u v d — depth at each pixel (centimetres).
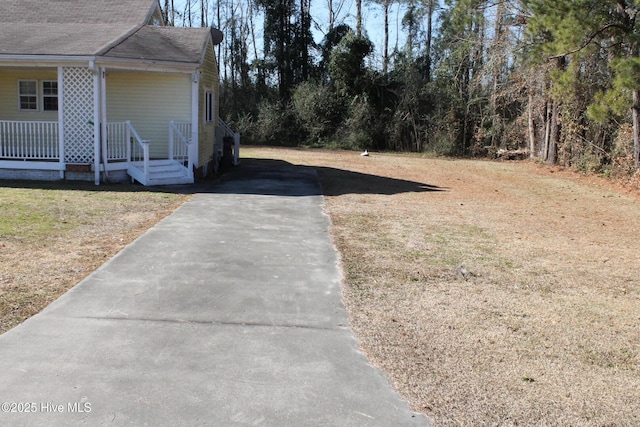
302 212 1007
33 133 1330
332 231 852
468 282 613
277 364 391
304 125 3294
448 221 991
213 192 1209
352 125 3181
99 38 1359
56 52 1205
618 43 1502
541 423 328
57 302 495
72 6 1677
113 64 1244
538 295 578
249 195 1188
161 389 350
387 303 530
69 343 412
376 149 3225
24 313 467
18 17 1579
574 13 1438
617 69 1409
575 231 955
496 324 486
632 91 1552
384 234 848
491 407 344
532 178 1888
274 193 1239
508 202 1290
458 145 2989
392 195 1310
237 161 1925
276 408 333
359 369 389
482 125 2894
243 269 623
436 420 327
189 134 1520
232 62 3972
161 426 309
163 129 1548
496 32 2464
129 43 1347
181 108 1542
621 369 405
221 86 3747
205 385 357
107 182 1273
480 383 375
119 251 676
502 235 886
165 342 421
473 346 436
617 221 1079
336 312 500
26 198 1027
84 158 1287
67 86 1262
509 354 423
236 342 427
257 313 491
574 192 1532
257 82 3697
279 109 3369
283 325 465
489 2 2258
